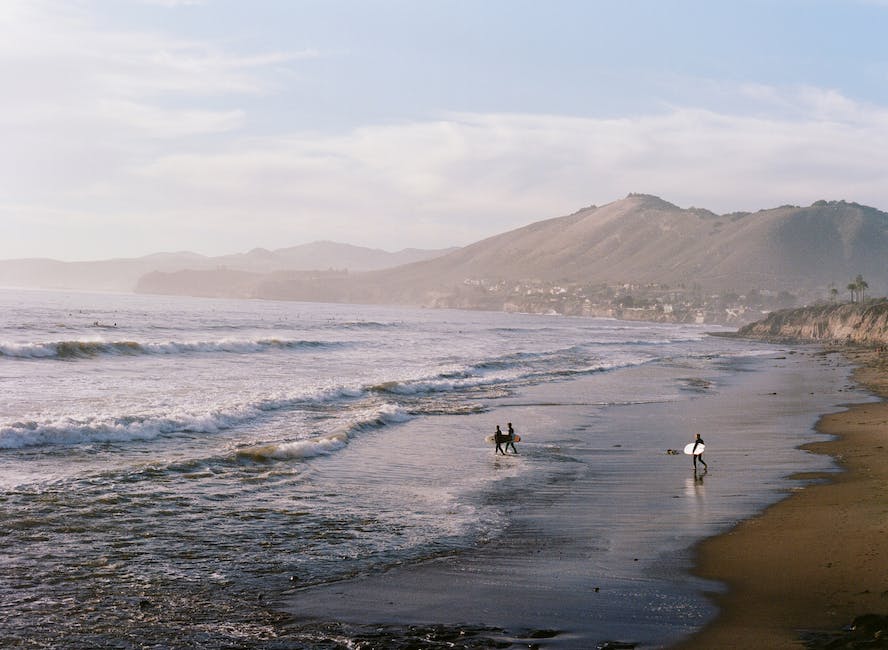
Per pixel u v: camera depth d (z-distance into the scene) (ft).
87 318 354.33
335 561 42.93
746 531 49.14
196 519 50.67
